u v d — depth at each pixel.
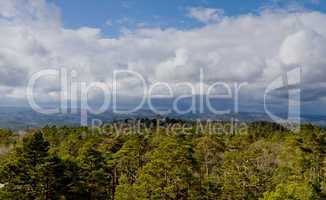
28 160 38.50
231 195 49.44
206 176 52.09
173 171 43.53
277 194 39.69
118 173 58.50
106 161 54.38
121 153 57.38
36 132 39.38
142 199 43.34
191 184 44.66
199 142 74.00
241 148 76.19
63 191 40.66
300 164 59.94
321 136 65.00
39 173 38.09
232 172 52.25
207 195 46.38
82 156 49.41
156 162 43.91
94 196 48.66
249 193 49.44
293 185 40.69
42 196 38.88
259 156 64.56
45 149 39.53
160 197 43.03
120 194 46.53
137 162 58.00
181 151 45.25
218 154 73.62
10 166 38.28
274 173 57.81
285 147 68.25
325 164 62.22
